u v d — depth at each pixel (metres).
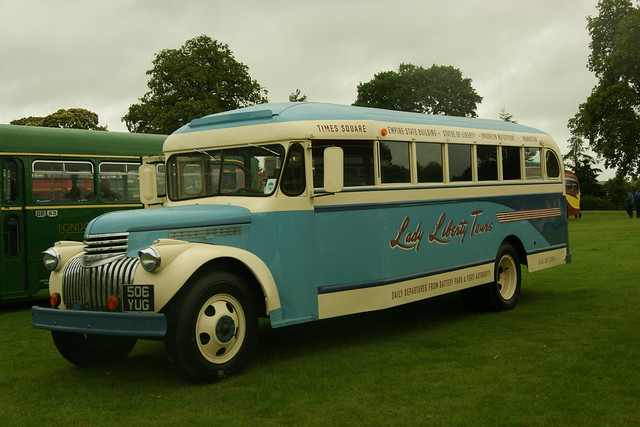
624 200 72.06
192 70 39.88
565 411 5.26
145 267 6.00
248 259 6.64
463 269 9.24
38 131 12.43
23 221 12.05
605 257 17.06
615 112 43.03
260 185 7.20
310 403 5.62
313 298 7.21
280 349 7.74
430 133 8.76
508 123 10.99
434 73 56.31
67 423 5.30
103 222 6.43
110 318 6.01
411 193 8.35
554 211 11.60
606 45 44.97
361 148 7.72
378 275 7.82
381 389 5.98
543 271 14.67
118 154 13.54
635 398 5.56
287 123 7.12
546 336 8.05
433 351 7.43
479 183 9.70
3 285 11.74
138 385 6.39
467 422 5.06
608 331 8.23
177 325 6.05
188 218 6.59
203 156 7.68
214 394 5.92
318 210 7.28
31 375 6.94
